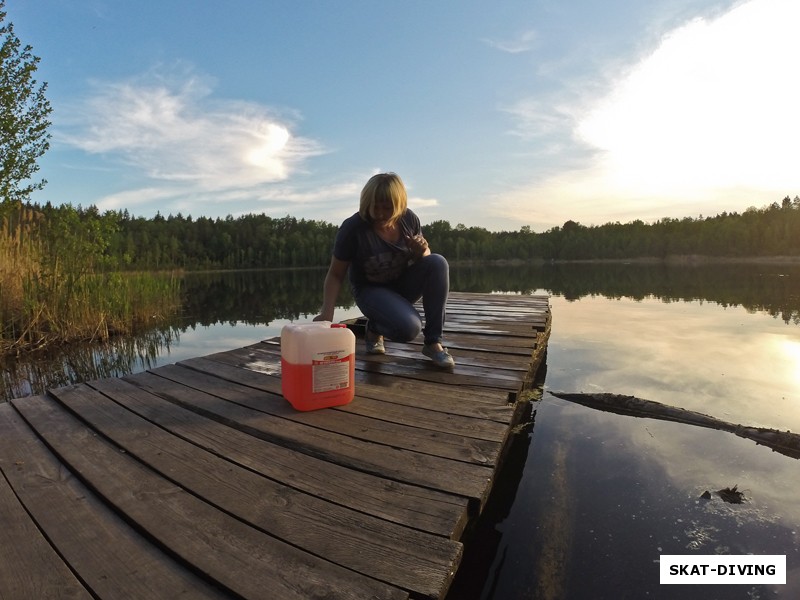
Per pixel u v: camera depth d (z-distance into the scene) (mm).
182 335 6996
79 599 1061
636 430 2732
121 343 6270
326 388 2230
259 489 1517
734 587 1411
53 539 1281
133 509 1401
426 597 1064
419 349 3549
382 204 2637
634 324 7023
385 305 2854
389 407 2248
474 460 1699
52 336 6137
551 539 1681
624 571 1506
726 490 1983
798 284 14367
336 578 1112
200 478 1588
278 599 1044
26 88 6516
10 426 2145
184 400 2393
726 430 2715
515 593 1428
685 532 1707
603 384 3689
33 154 6617
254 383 2691
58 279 6422
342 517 1360
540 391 3545
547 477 2148
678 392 3420
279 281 26281
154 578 1131
